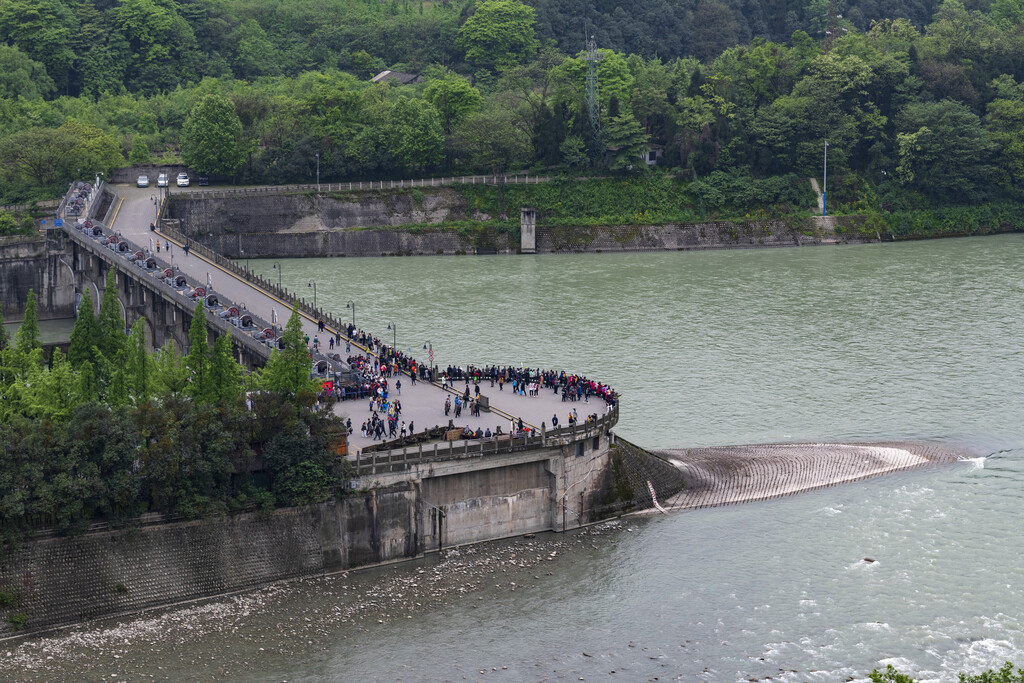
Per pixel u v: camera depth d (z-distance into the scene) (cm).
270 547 17350
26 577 16138
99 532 16600
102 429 16762
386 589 17225
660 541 18675
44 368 19975
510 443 18538
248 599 16888
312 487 17488
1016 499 19850
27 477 16188
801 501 19938
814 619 16350
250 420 17650
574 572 17725
